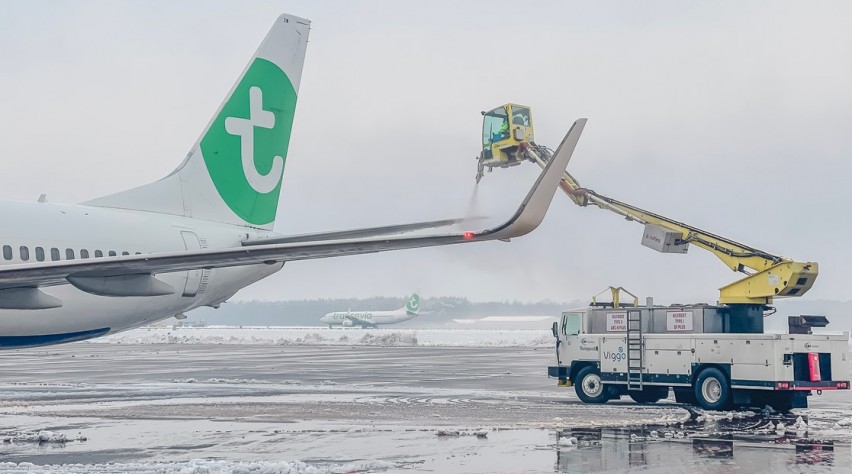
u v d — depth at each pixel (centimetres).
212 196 2311
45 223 1916
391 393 2402
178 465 1129
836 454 1266
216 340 9519
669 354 2073
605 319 2220
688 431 1551
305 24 2495
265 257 1464
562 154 1273
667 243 2347
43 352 5862
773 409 2017
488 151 2559
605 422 1684
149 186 2208
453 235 1346
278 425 1605
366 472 1112
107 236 2022
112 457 1227
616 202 2398
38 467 1122
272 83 2428
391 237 1394
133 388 2575
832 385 1961
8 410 1884
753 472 1109
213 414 1802
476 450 1295
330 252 1452
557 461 1195
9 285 1573
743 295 2181
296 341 9144
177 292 2159
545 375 3278
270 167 2422
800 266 2130
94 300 2023
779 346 1911
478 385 2747
